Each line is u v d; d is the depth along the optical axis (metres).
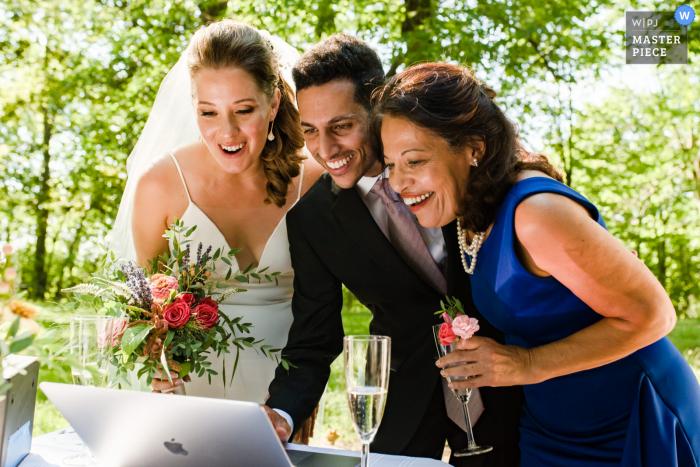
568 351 1.67
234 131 2.44
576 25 8.92
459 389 1.88
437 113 1.75
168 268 2.14
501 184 1.82
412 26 8.38
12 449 1.59
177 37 9.04
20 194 11.83
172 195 2.75
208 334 1.97
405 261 2.31
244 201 2.78
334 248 2.36
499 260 1.81
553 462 1.88
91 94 10.32
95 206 10.84
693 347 9.50
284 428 1.97
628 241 12.73
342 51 2.22
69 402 1.43
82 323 1.59
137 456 1.51
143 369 1.87
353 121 2.23
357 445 4.91
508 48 8.82
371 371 1.43
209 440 1.36
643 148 11.73
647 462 1.70
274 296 2.84
